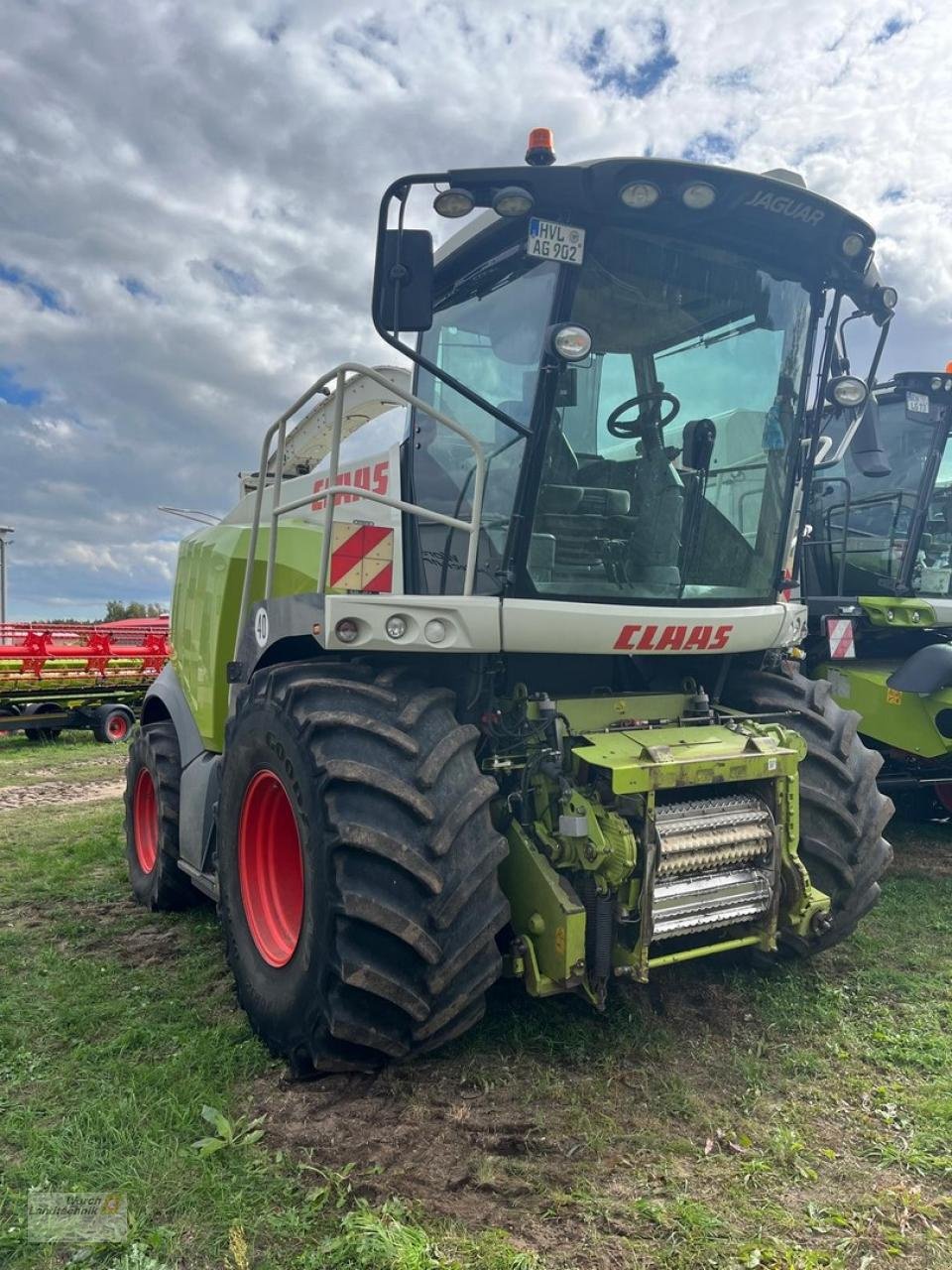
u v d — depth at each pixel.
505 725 3.48
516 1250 2.24
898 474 7.01
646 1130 2.78
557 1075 3.09
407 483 4.05
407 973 2.85
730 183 3.31
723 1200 2.46
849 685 6.56
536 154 3.40
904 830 6.88
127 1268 2.17
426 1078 3.06
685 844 3.18
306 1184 2.51
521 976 3.20
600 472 3.54
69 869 5.92
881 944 4.37
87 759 11.95
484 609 3.18
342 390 3.31
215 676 4.57
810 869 3.78
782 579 4.11
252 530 4.09
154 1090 2.99
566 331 3.14
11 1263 2.24
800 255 3.74
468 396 3.23
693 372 3.69
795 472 4.08
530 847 3.21
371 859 2.85
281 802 3.49
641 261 3.49
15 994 3.82
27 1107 2.92
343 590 3.79
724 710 4.01
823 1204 2.45
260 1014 3.27
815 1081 3.10
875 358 4.09
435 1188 2.49
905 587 6.84
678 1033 3.41
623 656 4.04
